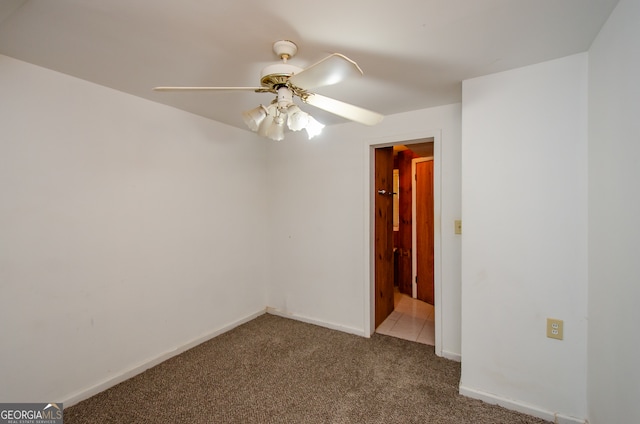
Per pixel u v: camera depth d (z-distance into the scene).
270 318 3.23
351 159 2.83
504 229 1.80
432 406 1.80
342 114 1.62
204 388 1.98
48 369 1.74
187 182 2.53
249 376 2.12
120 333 2.08
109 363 2.01
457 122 2.33
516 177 1.76
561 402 1.66
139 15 1.25
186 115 2.52
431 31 1.37
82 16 1.25
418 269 4.02
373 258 2.87
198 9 1.21
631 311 1.14
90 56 1.60
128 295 2.13
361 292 2.80
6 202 1.60
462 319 1.93
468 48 1.53
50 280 1.75
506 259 1.80
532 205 1.72
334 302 2.95
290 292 3.23
